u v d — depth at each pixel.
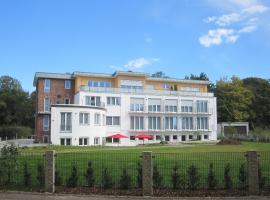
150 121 72.88
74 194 13.91
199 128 77.25
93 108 60.34
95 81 73.94
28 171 16.59
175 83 81.81
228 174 14.48
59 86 72.31
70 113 57.94
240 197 13.19
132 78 75.56
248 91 100.88
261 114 102.19
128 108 70.69
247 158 13.97
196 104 77.31
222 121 100.38
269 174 16.53
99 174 16.67
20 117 119.94
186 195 13.48
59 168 17.64
